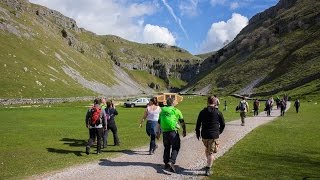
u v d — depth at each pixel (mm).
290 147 22422
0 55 123375
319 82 124812
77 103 93312
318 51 169125
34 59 139000
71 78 150125
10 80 108750
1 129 32500
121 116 51094
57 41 195000
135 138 26906
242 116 36688
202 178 14922
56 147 22578
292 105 81250
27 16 185250
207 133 15406
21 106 77875
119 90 192500
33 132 30375
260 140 25312
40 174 15242
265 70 193375
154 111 20203
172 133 16391
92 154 20125
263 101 117375
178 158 19016
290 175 15359
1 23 145750
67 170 16000
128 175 15211
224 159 18422
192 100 127938
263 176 15117
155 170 16219
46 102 96438
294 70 163375
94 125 20078
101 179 14523
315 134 29188
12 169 16234
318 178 15000
